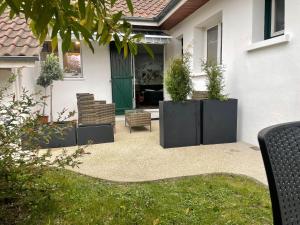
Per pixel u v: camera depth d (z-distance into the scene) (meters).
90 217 2.52
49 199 2.65
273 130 1.25
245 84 5.25
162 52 10.95
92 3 1.21
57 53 8.18
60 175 3.51
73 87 8.51
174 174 3.70
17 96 4.74
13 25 6.17
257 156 4.47
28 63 4.74
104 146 5.34
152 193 3.03
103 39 1.55
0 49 4.85
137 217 2.52
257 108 4.91
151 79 12.20
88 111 5.88
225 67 5.93
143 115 6.78
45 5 0.95
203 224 2.39
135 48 1.64
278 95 4.36
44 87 7.49
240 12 5.27
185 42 8.09
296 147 1.29
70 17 1.06
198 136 5.28
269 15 4.92
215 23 6.93
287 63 4.14
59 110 8.38
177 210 2.63
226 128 5.37
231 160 4.29
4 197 2.20
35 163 2.48
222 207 2.68
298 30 3.92
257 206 2.70
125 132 6.81
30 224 2.35
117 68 8.84
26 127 2.53
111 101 8.94
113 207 2.70
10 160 2.36
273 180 1.17
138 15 8.63
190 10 7.19
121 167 4.04
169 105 5.05
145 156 4.60
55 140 5.28
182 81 5.12
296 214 1.22
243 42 5.21
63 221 2.45
